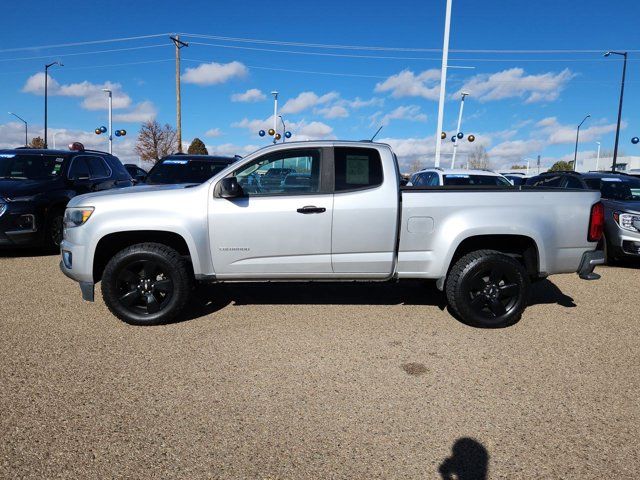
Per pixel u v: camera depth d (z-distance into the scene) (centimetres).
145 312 492
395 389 364
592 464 277
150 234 502
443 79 1816
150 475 262
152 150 4612
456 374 391
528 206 493
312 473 266
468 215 489
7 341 446
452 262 516
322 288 642
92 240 477
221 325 496
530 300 615
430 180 1095
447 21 1778
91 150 1067
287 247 487
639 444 297
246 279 496
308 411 330
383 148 499
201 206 481
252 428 309
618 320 533
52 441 290
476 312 493
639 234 801
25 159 920
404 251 495
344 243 488
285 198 485
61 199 874
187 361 407
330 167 491
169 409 330
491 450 289
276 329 487
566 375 391
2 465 268
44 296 591
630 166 6197
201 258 483
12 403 334
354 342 455
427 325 506
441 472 269
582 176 980
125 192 499
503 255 491
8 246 825
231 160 1051
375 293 621
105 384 364
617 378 387
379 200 484
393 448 290
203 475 263
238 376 381
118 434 299
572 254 504
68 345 438
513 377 387
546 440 300
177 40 3341
